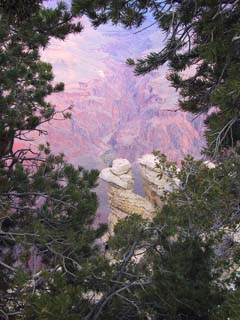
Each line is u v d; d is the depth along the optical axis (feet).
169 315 20.45
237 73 15.39
